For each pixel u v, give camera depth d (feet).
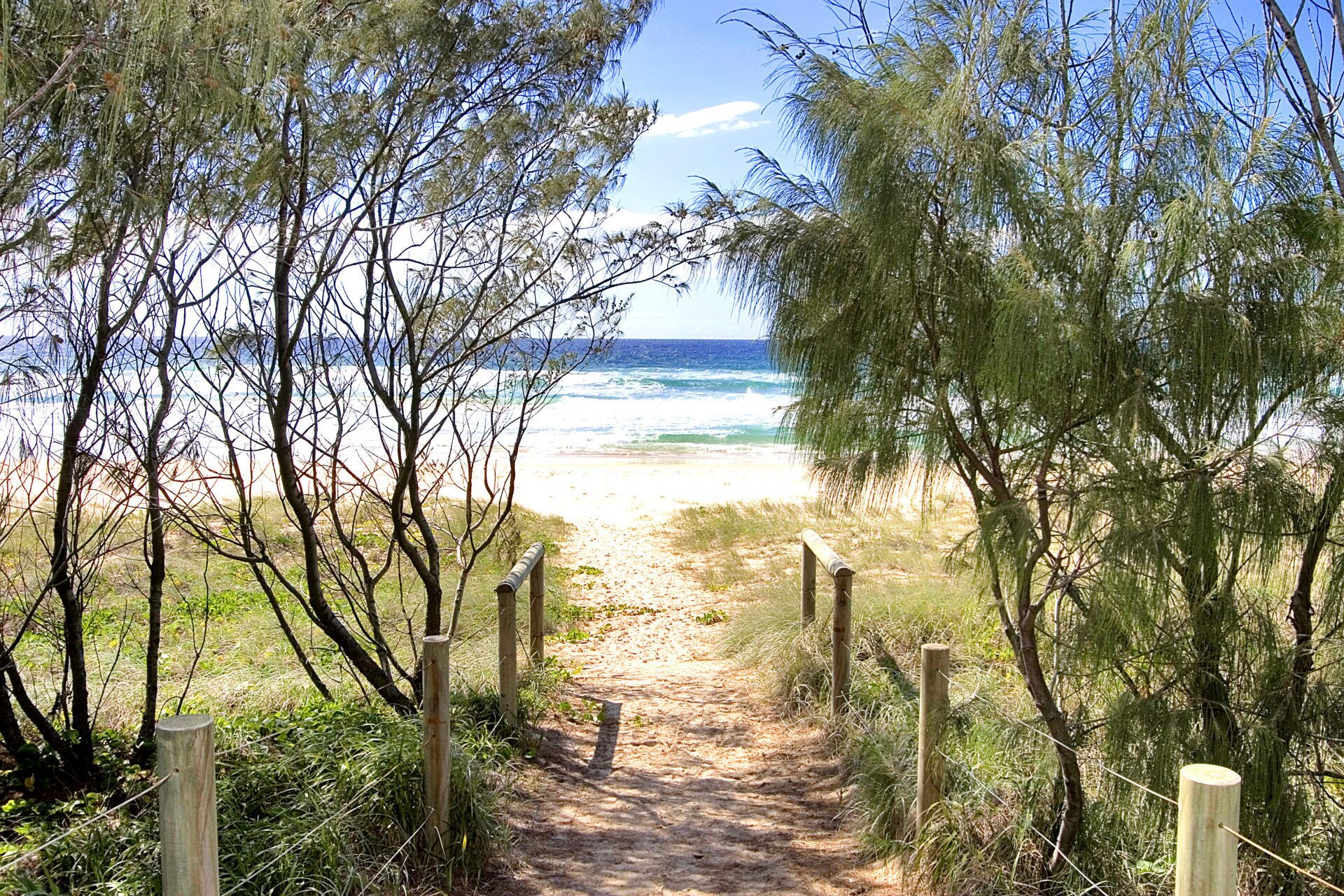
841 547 35.60
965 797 11.80
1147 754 9.47
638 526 47.14
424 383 15.49
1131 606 8.46
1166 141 8.76
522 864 12.67
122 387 12.69
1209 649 9.14
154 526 13.91
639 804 14.82
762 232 10.44
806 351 10.34
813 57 9.62
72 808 11.94
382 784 12.08
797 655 20.25
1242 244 8.39
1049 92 9.62
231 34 9.75
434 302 15.85
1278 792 8.91
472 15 14.47
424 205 15.28
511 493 17.17
